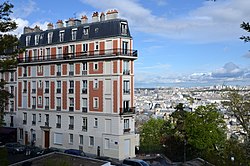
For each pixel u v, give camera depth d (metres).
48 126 58.69
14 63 22.47
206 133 54.53
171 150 58.22
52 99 58.47
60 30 58.03
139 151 56.47
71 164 36.94
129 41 51.34
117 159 49.12
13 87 66.25
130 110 50.88
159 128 79.38
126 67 51.06
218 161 36.75
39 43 60.97
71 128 55.31
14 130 64.75
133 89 51.75
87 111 53.22
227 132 56.59
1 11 21.66
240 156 30.69
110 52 50.47
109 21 51.66
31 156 50.28
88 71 53.28
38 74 60.97
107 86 50.97
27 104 62.94
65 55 56.19
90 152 52.56
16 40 22.64
